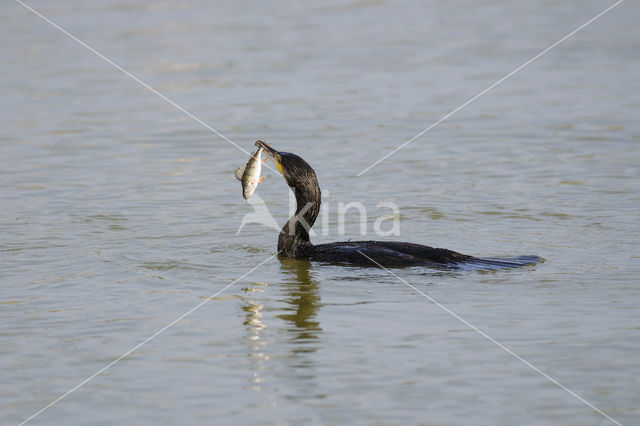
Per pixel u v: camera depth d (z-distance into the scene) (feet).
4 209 54.90
